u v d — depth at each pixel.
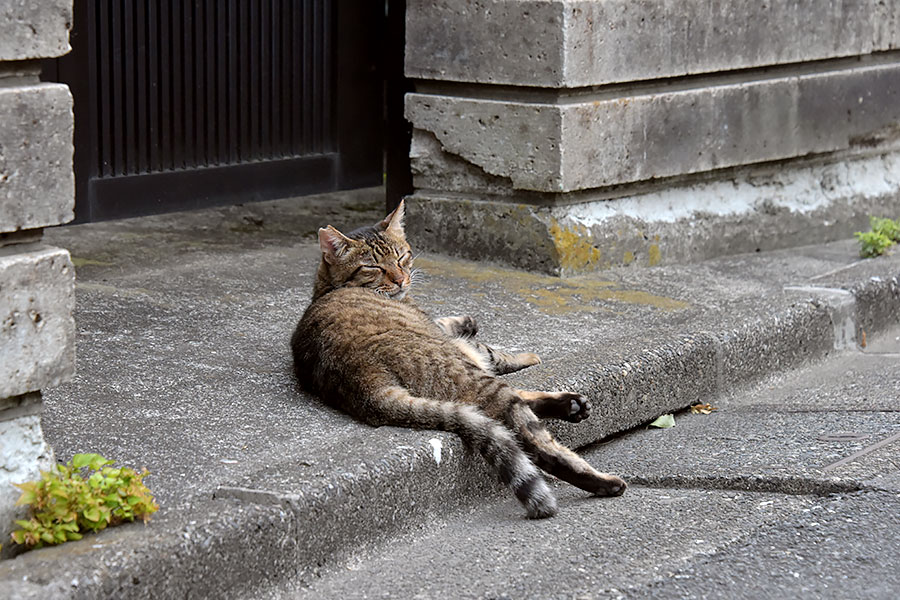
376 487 3.87
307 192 8.33
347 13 8.34
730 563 3.72
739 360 5.79
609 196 7.19
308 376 4.73
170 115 7.50
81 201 7.09
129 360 5.10
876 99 8.46
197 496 3.63
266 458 4.00
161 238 7.60
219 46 7.67
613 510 4.23
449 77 7.11
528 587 3.55
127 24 7.18
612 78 6.91
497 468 4.17
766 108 7.77
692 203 7.62
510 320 6.01
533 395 4.54
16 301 3.42
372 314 4.82
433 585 3.58
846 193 8.48
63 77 6.88
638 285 6.84
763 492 4.41
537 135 6.84
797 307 6.26
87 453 3.96
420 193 7.48
